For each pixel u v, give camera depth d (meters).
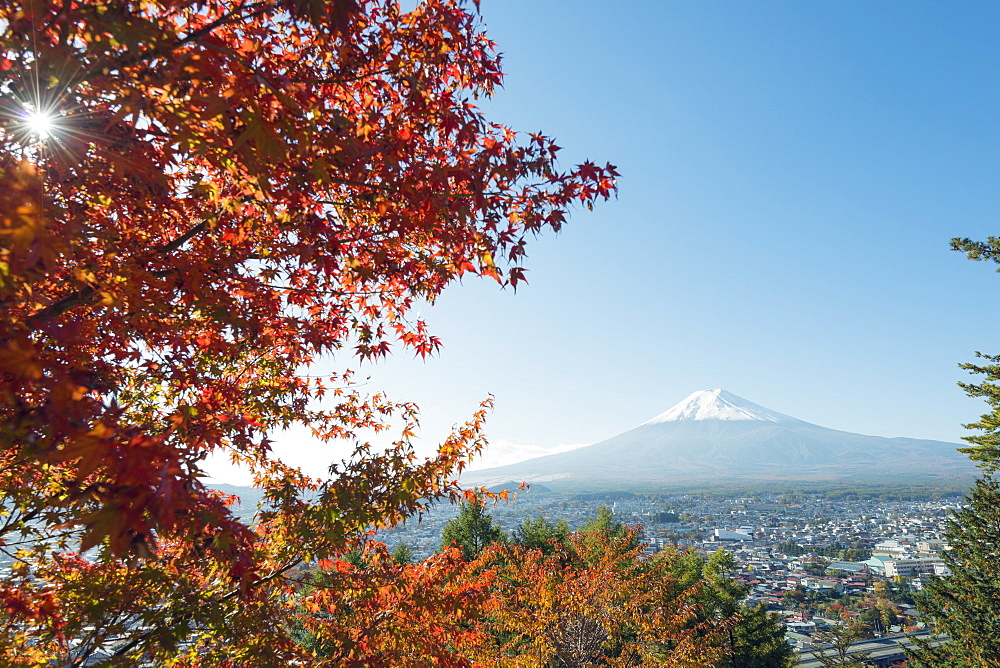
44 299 2.71
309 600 5.47
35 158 2.36
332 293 4.57
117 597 3.69
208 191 3.20
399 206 3.45
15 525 3.41
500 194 3.60
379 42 3.50
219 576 4.43
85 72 2.18
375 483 4.98
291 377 5.33
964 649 20.19
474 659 8.74
